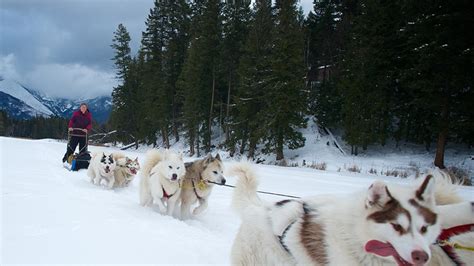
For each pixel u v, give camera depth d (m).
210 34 32.19
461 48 17.34
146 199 7.45
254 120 26.59
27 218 5.24
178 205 7.45
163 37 41.94
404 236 2.60
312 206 3.25
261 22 28.70
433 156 21.72
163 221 6.06
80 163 12.47
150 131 40.56
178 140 39.25
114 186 10.31
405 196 2.72
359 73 23.77
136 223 5.63
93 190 8.66
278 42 25.20
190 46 35.09
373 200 2.77
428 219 2.64
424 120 22.94
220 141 34.53
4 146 21.33
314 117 30.30
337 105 27.91
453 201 3.03
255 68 27.62
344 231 2.91
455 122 18.06
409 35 20.64
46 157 16.16
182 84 33.78
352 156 24.11
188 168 7.50
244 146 29.44
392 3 22.94
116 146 46.81
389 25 22.89
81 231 4.88
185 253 4.53
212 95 32.69
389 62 22.38
